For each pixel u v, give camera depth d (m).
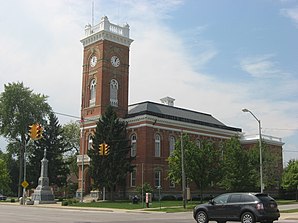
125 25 73.38
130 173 65.88
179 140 55.25
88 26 73.44
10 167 94.88
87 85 71.62
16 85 84.69
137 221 27.30
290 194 76.75
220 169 54.66
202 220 25.23
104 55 69.62
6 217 30.72
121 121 67.44
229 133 80.88
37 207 50.91
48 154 77.94
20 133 83.94
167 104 81.81
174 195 67.62
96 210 44.12
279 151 87.31
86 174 68.38
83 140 69.50
